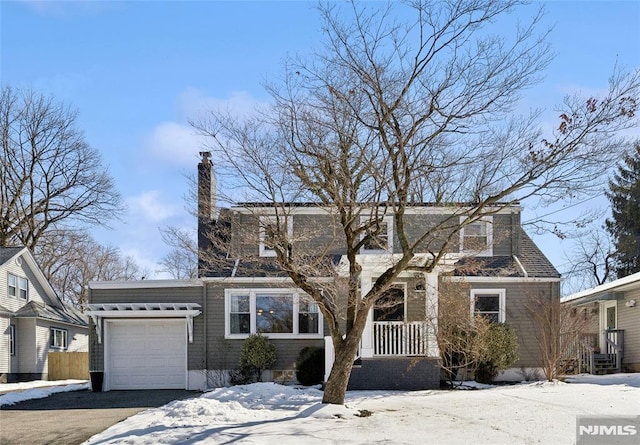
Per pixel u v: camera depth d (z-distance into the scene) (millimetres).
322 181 12859
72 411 15547
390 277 13062
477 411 12711
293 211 16344
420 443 9648
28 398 18953
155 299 22453
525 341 21578
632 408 12500
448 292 19859
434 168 12500
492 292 21797
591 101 15000
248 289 22141
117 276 55875
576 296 29734
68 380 31688
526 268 22094
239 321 22172
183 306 21953
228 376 21859
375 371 19109
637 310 24734
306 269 13641
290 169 13023
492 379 20578
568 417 11523
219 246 15773
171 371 22266
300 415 12328
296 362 21000
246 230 14969
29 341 30719
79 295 53688
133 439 10555
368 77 12328
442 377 20625
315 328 21969
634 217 43531
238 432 10703
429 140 12492
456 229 12859
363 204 13062
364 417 12188
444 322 19391
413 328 19688
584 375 22875
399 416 12273
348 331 13477
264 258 17750
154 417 13031
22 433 12164
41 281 34188
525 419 11484
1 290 29266
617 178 45438
